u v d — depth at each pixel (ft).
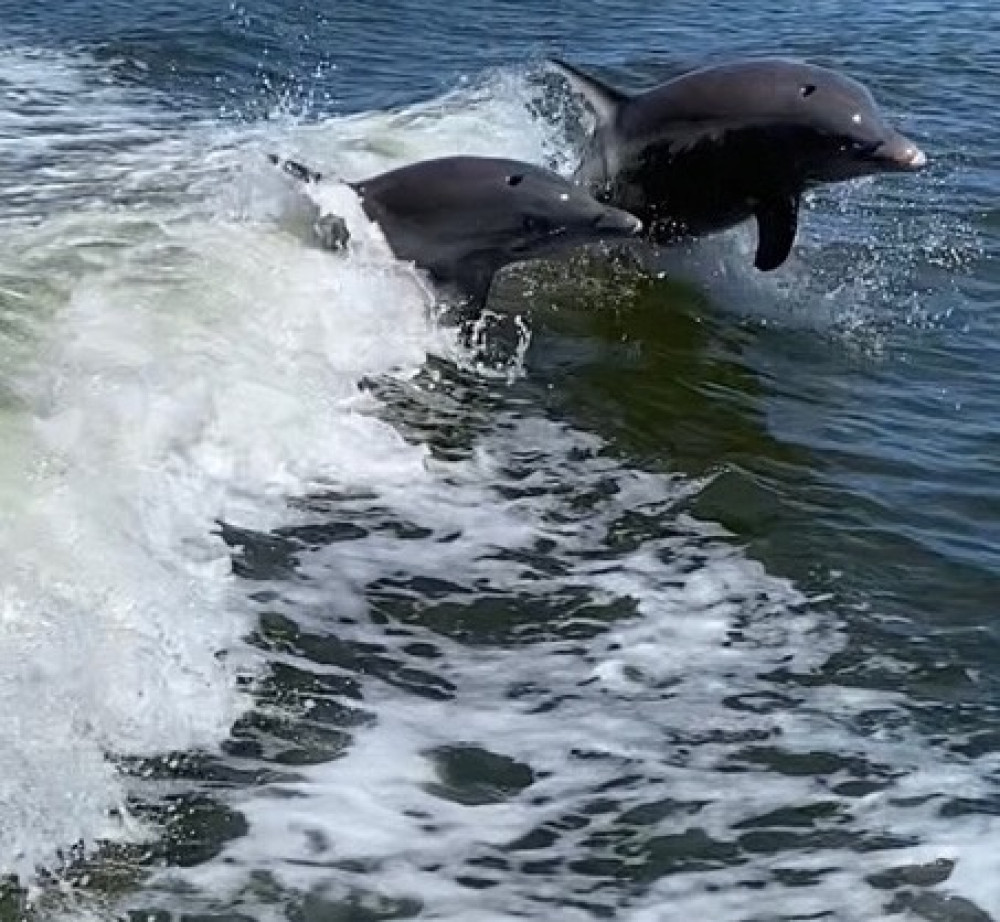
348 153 44.42
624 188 37.58
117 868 16.85
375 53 61.11
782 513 26.04
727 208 36.94
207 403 26.23
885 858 17.93
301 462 26.27
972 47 65.92
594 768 19.35
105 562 21.74
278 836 17.62
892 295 37.01
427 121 49.29
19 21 60.29
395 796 18.53
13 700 18.61
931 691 21.36
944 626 22.98
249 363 28.09
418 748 19.52
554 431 28.81
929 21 71.77
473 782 18.94
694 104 36.32
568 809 18.56
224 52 58.34
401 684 20.88
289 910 16.56
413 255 33.27
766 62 36.55
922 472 27.91
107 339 27.40
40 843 16.93
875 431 29.63
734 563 24.45
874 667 21.84
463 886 17.13
